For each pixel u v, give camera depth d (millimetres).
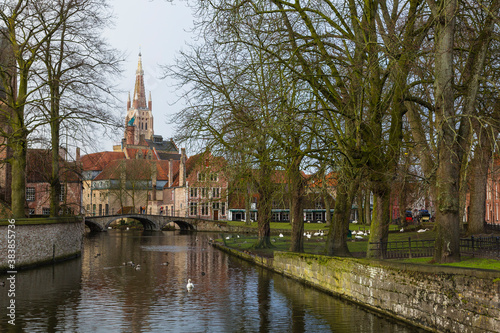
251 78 25984
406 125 31922
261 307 18656
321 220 105375
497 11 17953
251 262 35438
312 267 23031
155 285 24453
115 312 18016
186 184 103938
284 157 23188
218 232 86438
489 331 11430
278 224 83938
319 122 21906
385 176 22188
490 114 24281
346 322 15758
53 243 34719
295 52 21938
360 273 18000
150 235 77312
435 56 18188
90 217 85125
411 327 14578
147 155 135375
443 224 17203
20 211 31797
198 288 23344
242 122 24953
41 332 15055
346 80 23469
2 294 21766
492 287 11391
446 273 13039
